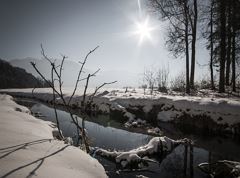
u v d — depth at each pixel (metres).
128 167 6.70
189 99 13.41
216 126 10.96
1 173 2.99
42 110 17.98
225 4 18.36
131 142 9.45
